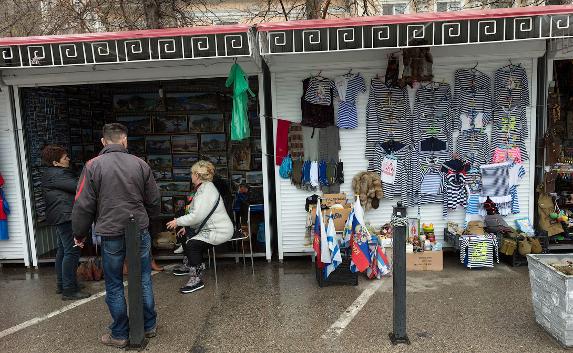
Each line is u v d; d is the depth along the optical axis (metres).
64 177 4.63
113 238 3.48
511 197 5.62
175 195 6.80
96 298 4.78
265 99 5.70
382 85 5.51
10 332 4.01
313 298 4.58
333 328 3.90
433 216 5.75
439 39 4.34
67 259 4.66
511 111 5.51
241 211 6.14
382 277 5.13
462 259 5.32
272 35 4.43
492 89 5.52
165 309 4.42
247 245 6.12
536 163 5.68
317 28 4.39
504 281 4.90
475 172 5.61
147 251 3.71
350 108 5.55
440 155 5.61
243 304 4.49
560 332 3.46
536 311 3.81
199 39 4.41
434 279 5.02
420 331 3.79
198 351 3.58
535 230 5.73
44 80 5.50
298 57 5.45
